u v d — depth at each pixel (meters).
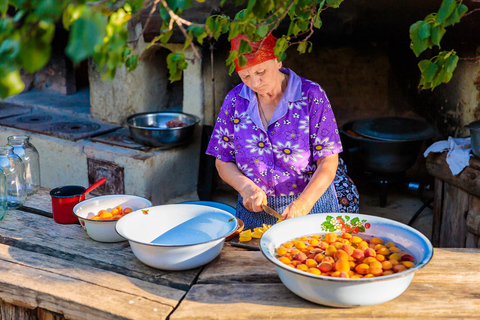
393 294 1.43
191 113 4.37
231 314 1.45
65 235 2.02
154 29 3.83
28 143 2.61
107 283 1.66
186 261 1.68
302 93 2.03
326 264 1.48
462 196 3.19
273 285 1.61
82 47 0.71
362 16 3.46
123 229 1.77
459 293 1.54
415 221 4.09
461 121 3.86
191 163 4.38
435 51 3.96
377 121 4.09
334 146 2.04
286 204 2.13
